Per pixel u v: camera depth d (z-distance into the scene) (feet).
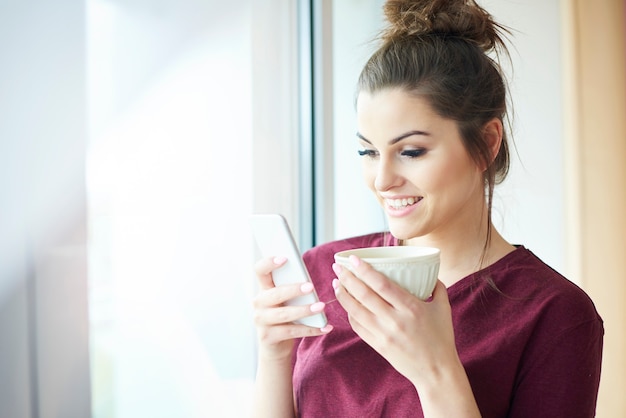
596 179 6.31
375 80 2.55
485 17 2.88
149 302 4.48
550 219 6.52
